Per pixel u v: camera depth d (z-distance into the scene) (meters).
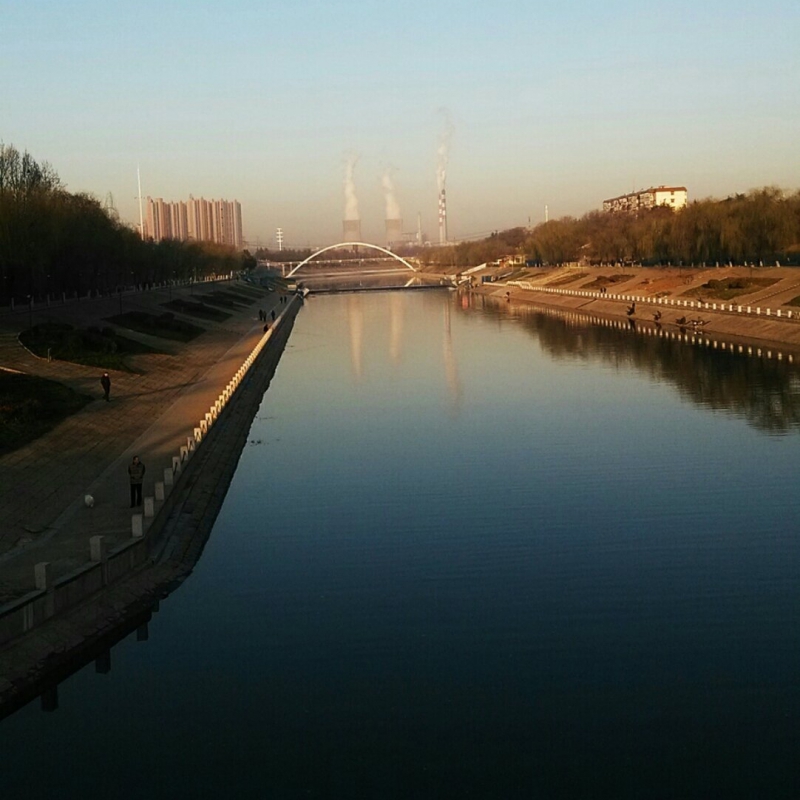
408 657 25.23
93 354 67.06
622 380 69.06
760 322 91.25
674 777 19.73
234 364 77.69
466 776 19.95
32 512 33.03
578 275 179.88
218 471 42.81
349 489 41.84
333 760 20.58
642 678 23.81
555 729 21.59
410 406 62.50
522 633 26.58
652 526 35.41
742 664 24.44
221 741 21.34
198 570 31.75
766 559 31.72
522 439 50.56
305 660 25.09
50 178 107.50
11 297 86.12
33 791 19.62
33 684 22.28
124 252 116.69
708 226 134.62
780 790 19.23
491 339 104.19
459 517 37.28
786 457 44.31
